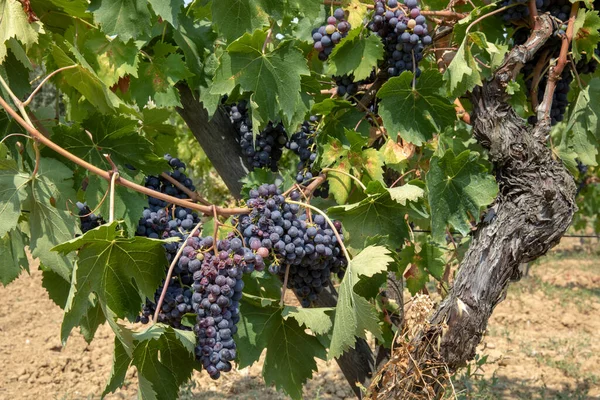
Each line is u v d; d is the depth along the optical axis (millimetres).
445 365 1729
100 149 1710
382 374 1809
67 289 1850
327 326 1646
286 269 1657
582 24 1779
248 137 1892
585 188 4012
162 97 1850
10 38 1657
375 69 1831
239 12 1699
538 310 5324
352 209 1724
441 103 1771
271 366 1708
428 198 1748
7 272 1729
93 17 1752
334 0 1777
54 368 4160
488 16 1847
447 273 2193
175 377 1673
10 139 1707
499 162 1758
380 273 1667
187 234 1711
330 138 1789
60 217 1645
